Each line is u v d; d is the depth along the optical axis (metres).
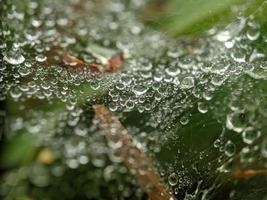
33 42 0.10
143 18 0.10
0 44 0.10
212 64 0.09
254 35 0.09
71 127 0.10
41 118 0.10
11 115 0.10
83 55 0.09
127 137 0.09
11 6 0.10
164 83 0.09
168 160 0.09
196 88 0.09
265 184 0.08
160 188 0.08
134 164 0.08
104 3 0.11
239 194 0.08
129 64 0.10
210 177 0.08
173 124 0.09
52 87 0.09
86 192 0.10
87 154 0.10
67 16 0.11
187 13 0.09
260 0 0.09
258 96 0.08
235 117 0.08
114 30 0.10
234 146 0.08
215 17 0.09
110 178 0.10
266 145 0.08
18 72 0.10
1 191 0.10
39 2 0.10
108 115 0.09
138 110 0.09
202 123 0.09
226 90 0.09
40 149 0.10
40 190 0.10
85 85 0.09
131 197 0.10
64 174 0.10
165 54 0.10
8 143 0.10
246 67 0.09
